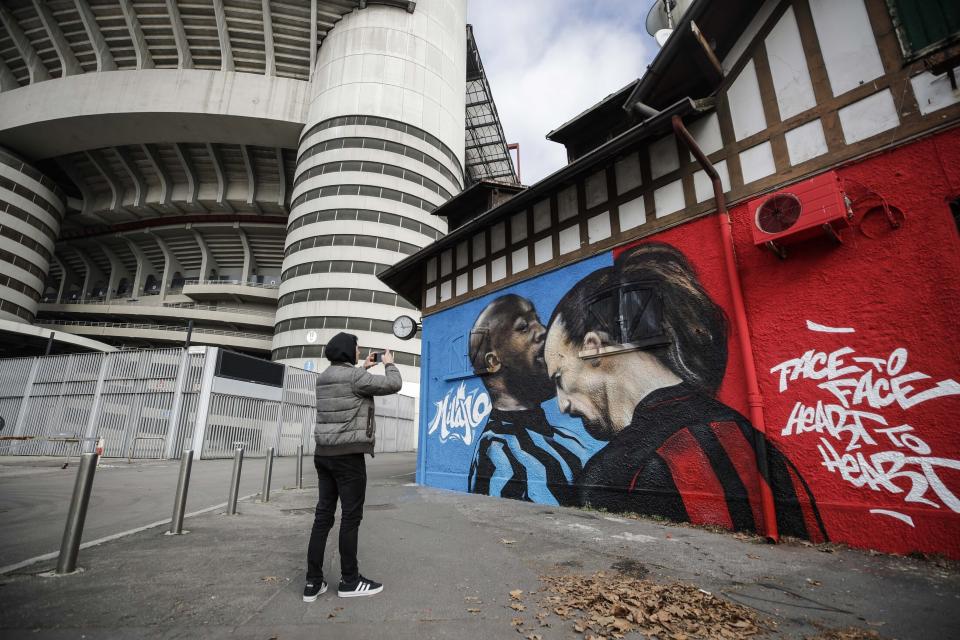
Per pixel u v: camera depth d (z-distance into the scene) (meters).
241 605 2.78
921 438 3.83
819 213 4.37
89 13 40.81
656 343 5.82
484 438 8.24
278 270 57.81
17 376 23.80
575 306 7.05
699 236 5.69
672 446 5.50
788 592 3.03
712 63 5.60
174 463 15.70
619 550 4.12
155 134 43.72
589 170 7.25
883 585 3.12
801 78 5.04
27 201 44.78
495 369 8.23
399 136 40.81
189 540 4.52
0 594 2.91
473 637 2.37
